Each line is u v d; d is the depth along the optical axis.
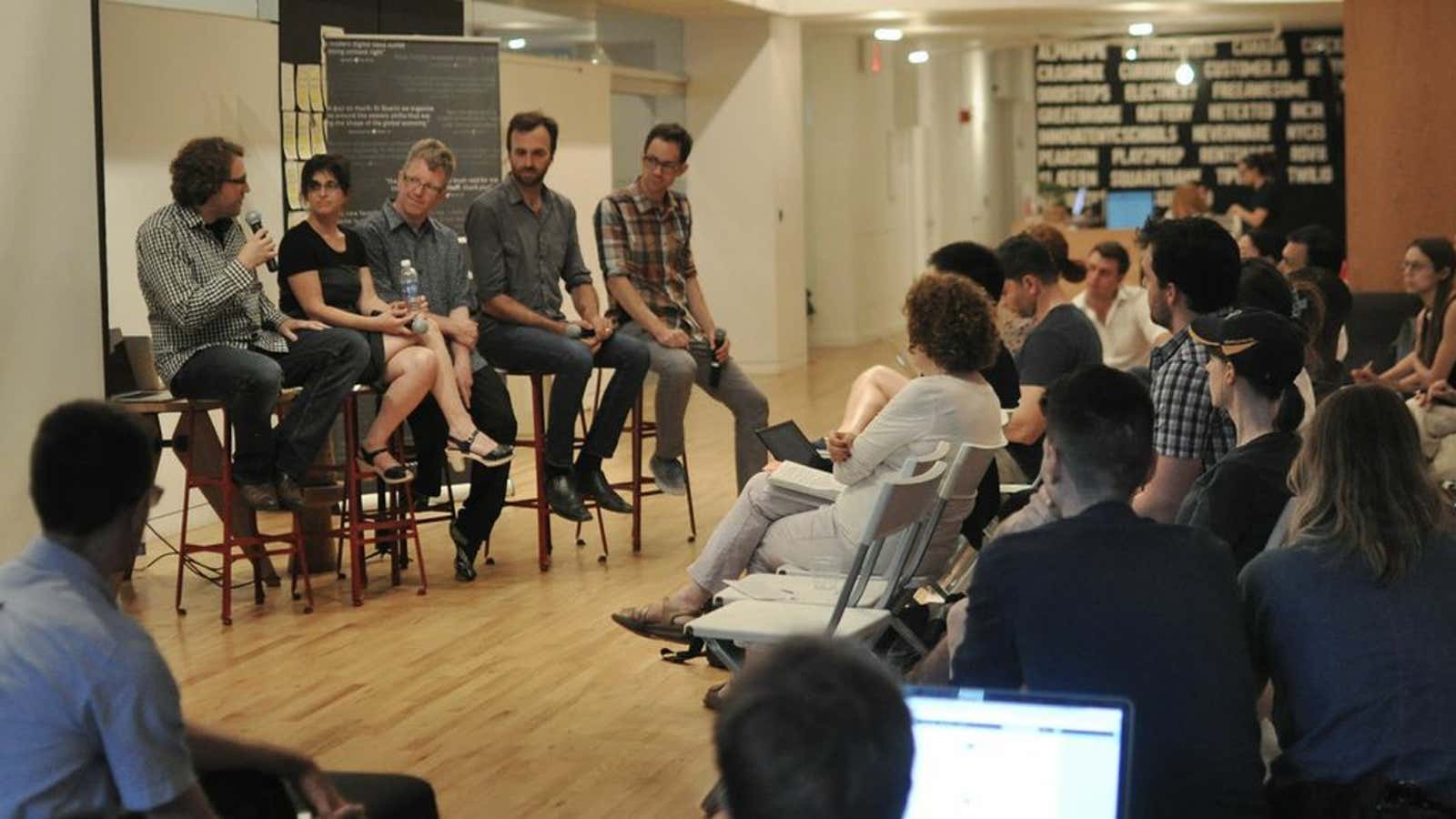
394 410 7.14
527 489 9.91
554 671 6.12
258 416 6.76
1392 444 3.17
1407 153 11.01
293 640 6.60
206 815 2.84
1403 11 10.92
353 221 8.45
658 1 14.00
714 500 9.48
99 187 6.79
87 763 2.77
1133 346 8.30
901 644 5.34
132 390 7.16
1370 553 3.12
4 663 2.74
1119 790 2.38
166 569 7.95
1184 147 22.64
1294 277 7.41
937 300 5.36
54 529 2.82
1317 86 22.09
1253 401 3.88
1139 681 2.88
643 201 8.16
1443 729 3.05
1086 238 18.31
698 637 5.19
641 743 5.29
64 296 6.66
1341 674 3.09
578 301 8.01
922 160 21.14
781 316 15.74
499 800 4.80
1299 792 3.09
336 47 8.40
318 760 5.14
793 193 15.99
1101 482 3.06
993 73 24.95
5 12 6.39
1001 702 2.41
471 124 8.64
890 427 5.32
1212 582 2.95
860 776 1.45
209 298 6.65
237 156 6.88
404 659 6.30
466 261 8.38
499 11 12.62
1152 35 19.52
